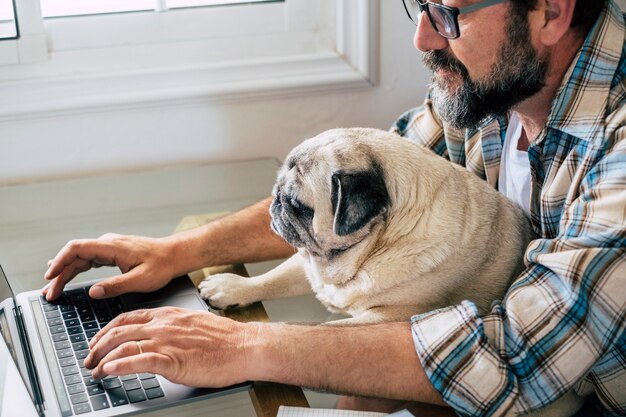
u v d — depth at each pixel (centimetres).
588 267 99
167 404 101
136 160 174
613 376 108
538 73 114
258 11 175
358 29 175
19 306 121
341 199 107
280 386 107
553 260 102
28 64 165
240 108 175
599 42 112
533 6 109
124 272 128
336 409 102
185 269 130
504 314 105
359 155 112
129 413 99
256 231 137
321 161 112
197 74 171
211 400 103
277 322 118
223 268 136
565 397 113
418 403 105
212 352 103
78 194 160
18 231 146
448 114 119
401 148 117
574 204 106
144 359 100
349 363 103
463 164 144
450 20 109
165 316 108
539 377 100
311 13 177
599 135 109
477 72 113
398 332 105
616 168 103
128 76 168
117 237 131
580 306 99
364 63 177
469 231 116
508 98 116
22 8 161
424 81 184
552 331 100
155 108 171
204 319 108
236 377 103
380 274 115
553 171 117
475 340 101
